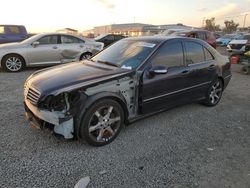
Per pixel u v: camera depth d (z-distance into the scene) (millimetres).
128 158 3348
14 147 3475
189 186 2842
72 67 4199
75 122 3312
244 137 4152
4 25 12977
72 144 3619
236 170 3188
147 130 4238
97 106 3424
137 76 3877
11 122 4281
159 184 2854
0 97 5723
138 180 2908
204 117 4984
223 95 6742
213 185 2879
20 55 9031
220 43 30203
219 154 3564
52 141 3682
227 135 4203
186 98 4836
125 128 4273
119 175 2984
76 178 2895
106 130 3652
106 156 3369
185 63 4668
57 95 3229
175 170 3129
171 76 4336
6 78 7910
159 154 3484
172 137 4027
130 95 3848
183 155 3490
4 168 3004
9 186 2705
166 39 4504
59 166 3100
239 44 15953
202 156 3488
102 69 3984
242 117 5086
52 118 3244
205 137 4090
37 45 9258
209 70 5180
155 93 4156
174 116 4949
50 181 2820
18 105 5176
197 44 5035
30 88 3609
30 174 2922
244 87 7844
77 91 3279
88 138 3449
